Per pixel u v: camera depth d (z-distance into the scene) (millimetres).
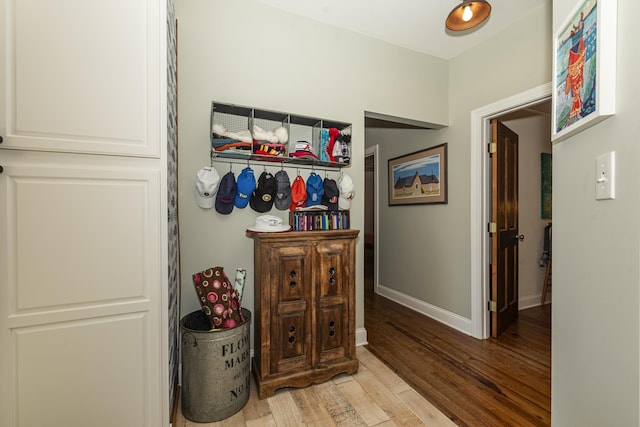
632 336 660
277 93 2109
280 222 1917
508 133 2764
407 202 3309
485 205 2529
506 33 2301
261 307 1706
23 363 1079
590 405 829
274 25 2100
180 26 1843
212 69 1920
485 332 2520
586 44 818
